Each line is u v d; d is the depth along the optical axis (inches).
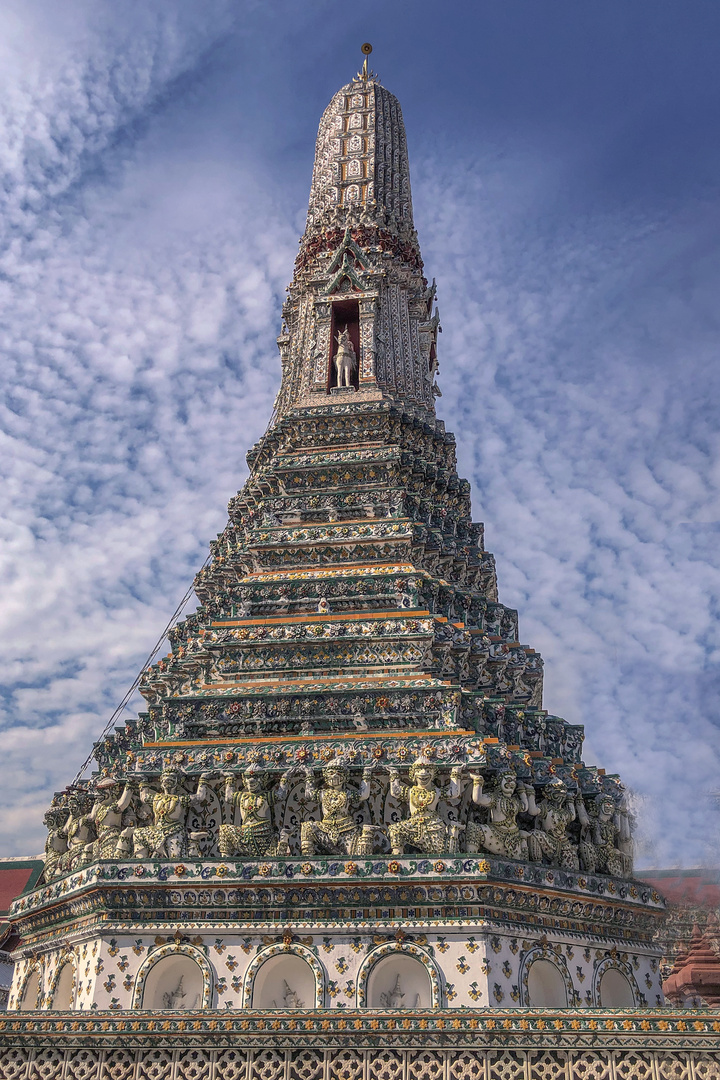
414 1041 666.8
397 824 818.8
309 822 829.8
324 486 1246.3
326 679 972.6
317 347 1445.6
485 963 754.2
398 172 1777.8
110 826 898.1
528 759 922.7
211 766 876.6
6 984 1620.3
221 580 1428.4
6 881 1900.8
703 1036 644.7
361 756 860.0
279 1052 675.4
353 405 1342.3
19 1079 687.7
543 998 801.6
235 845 832.3
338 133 1797.5
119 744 1204.5
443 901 777.6
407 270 1646.2
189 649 1189.1
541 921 810.8
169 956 790.5
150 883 808.9
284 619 1029.2
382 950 769.6
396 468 1240.8
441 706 903.1
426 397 1534.2
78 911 852.0
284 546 1131.3
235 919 796.6
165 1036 687.7
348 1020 678.5
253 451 1493.6
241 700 943.0
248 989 768.3
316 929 783.7
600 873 885.2
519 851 831.7
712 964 765.9
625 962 853.8
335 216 1660.9
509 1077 651.5
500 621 1234.6
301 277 1660.9
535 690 1240.2
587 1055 652.7
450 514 1325.0
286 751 872.9
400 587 1042.1
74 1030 696.4
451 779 839.7
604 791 934.4
